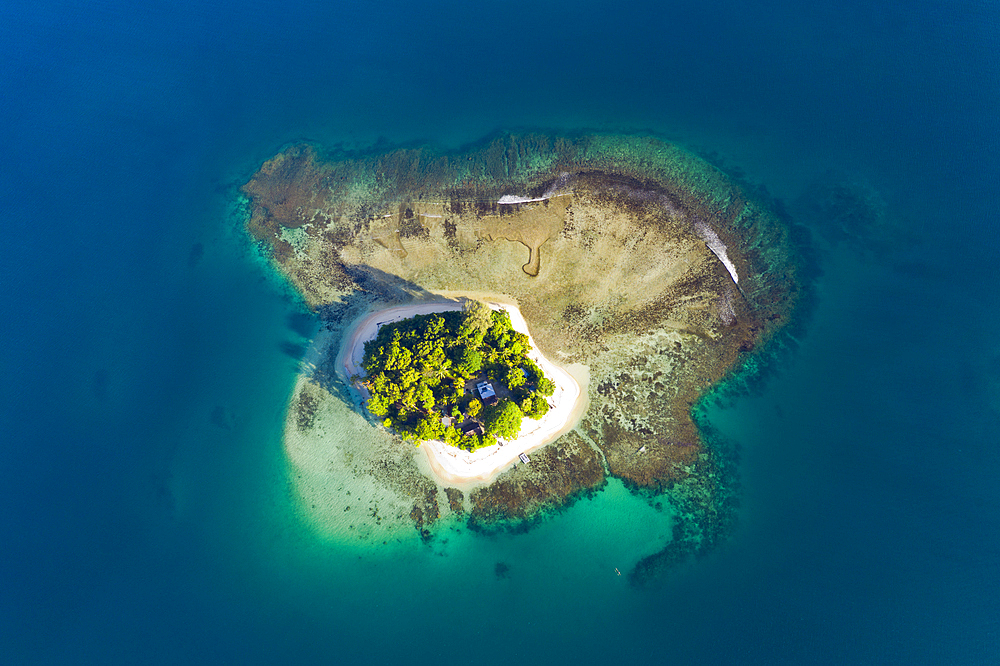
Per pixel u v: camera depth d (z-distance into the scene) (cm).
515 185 10238
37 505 8656
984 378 8419
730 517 7875
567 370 8769
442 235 10019
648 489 8056
